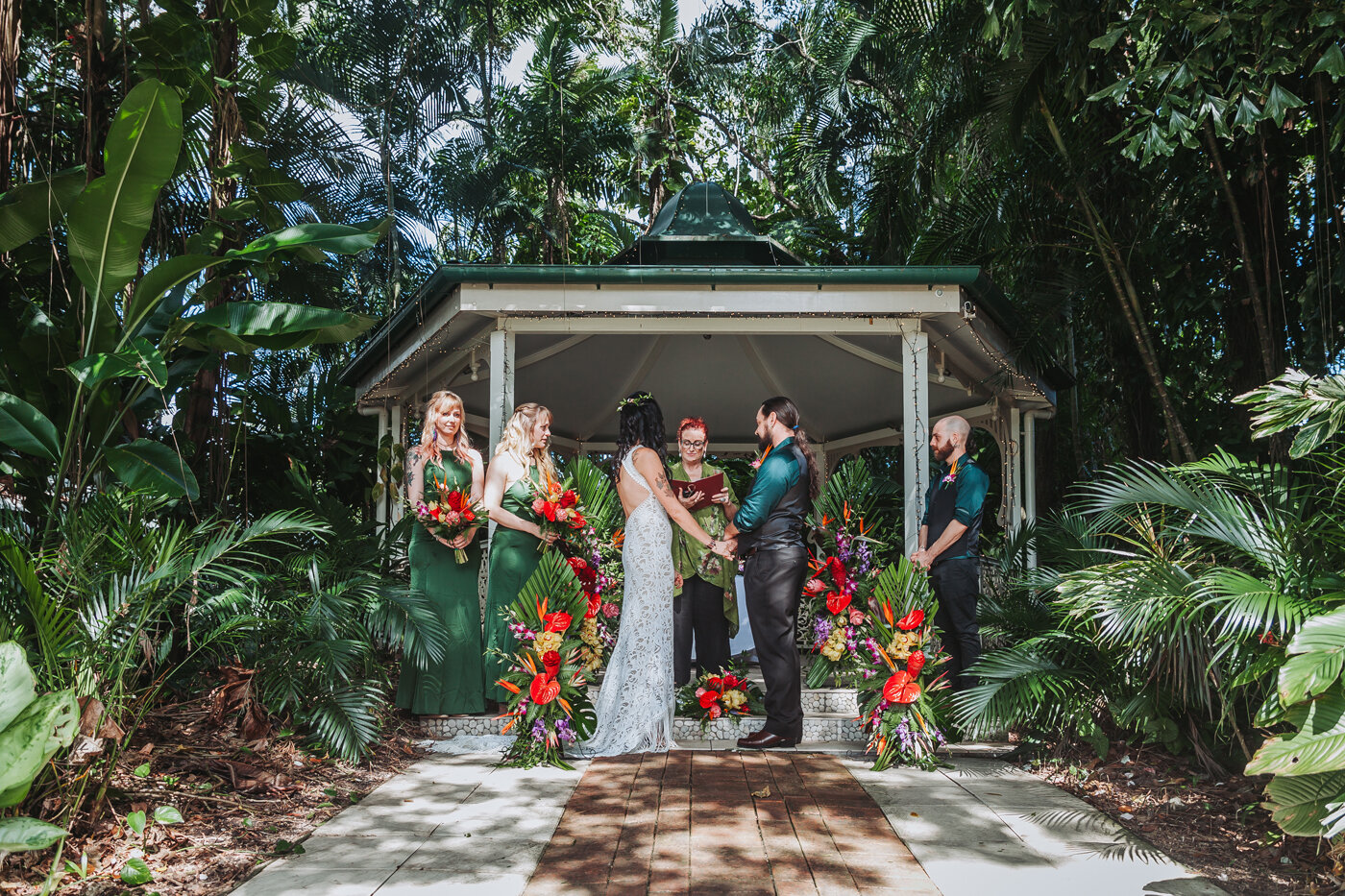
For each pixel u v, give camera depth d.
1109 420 11.48
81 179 4.48
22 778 2.59
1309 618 2.92
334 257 11.68
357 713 4.54
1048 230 8.21
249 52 6.32
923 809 3.81
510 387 5.80
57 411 4.89
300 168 12.42
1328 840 3.24
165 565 3.66
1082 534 5.23
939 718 4.82
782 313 5.67
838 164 14.80
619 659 5.02
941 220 8.91
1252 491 4.01
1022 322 6.90
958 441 5.30
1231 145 6.40
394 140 15.30
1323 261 5.93
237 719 4.55
